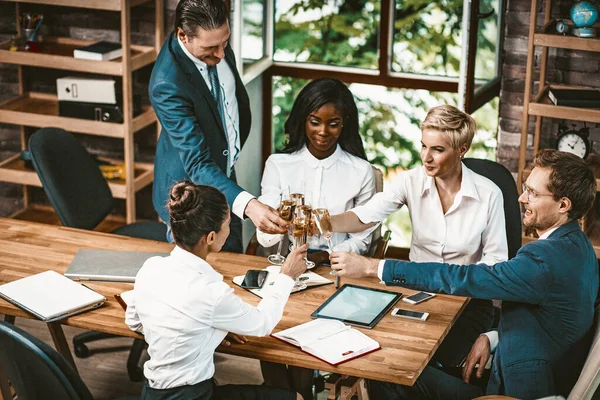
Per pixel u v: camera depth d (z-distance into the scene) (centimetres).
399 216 516
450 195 312
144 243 337
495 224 311
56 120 446
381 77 498
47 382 238
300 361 250
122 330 267
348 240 339
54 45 466
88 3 420
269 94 516
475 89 420
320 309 280
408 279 270
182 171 337
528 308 257
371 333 265
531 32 396
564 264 248
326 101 331
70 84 442
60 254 323
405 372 244
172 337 235
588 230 419
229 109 349
